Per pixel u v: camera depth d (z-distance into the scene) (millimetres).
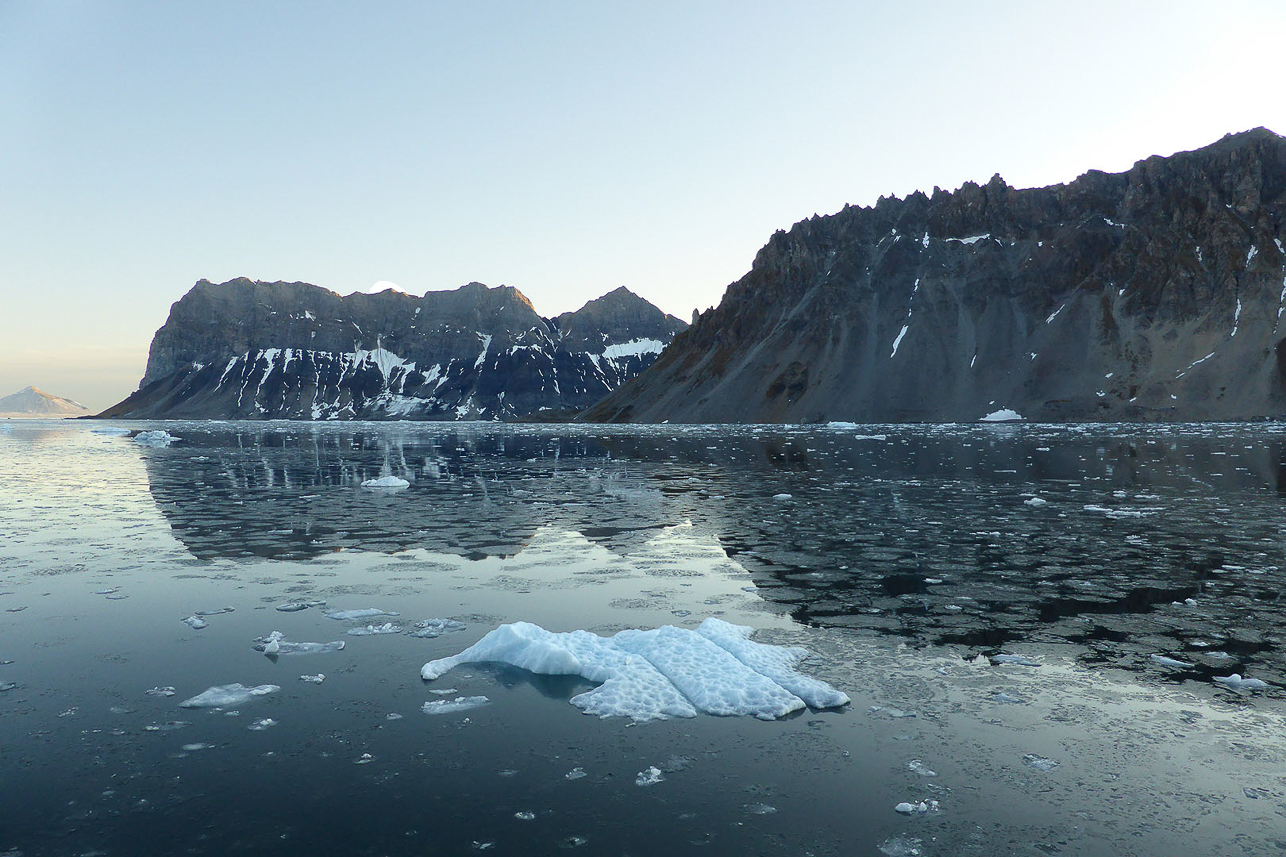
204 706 8383
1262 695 8492
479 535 19094
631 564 15531
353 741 7500
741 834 5793
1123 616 11508
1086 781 6613
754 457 49688
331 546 17656
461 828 5898
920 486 29734
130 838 5773
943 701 8414
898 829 5859
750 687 8594
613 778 6734
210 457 53719
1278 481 29609
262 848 5613
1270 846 5570
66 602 12703
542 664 9469
